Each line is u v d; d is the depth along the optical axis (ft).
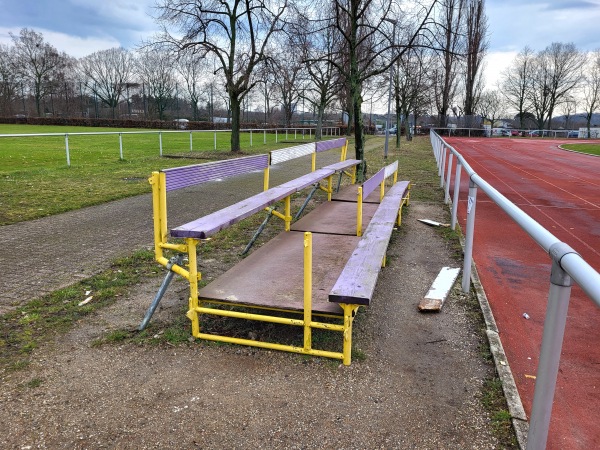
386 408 9.13
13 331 11.89
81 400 9.20
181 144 91.86
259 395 9.48
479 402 9.35
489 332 12.34
